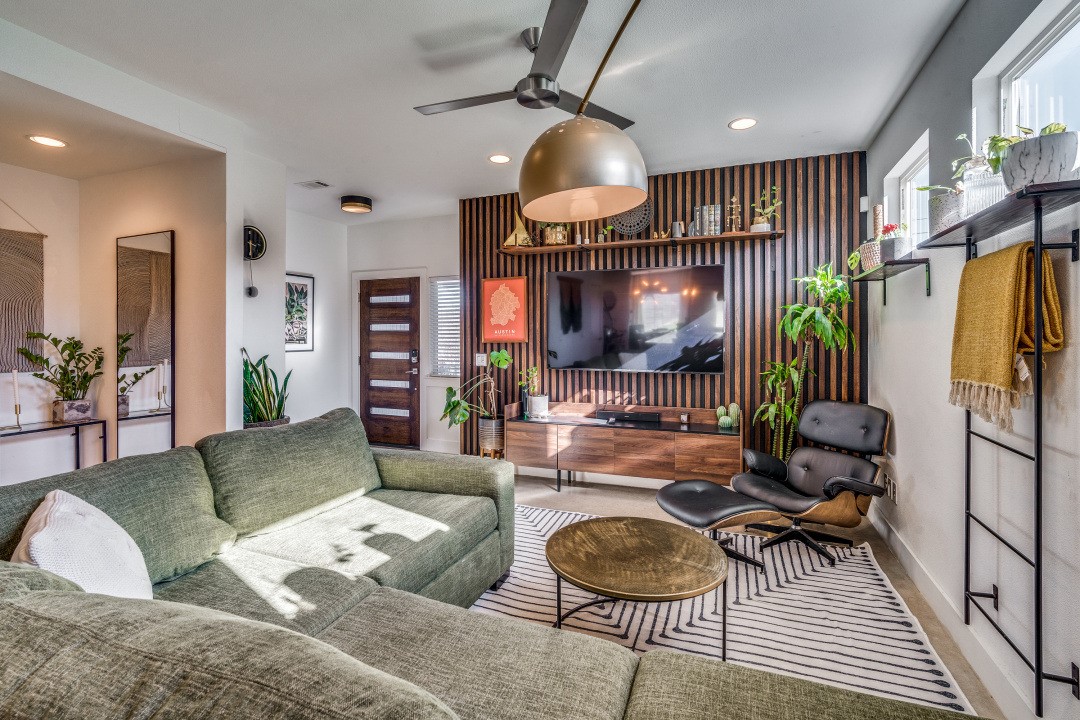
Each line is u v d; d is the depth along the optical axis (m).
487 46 2.36
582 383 4.46
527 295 4.62
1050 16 1.58
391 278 5.97
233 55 2.45
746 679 1.18
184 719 0.60
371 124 3.21
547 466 4.16
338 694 0.61
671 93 2.78
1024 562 1.64
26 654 0.69
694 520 2.53
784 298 3.85
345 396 6.19
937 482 2.35
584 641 1.37
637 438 3.87
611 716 1.10
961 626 2.05
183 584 1.67
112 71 2.58
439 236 5.71
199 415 3.35
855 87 2.72
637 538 2.08
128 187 3.58
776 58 2.44
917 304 2.61
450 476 2.59
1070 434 1.42
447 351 5.73
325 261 5.89
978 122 1.97
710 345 3.96
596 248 4.29
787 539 3.00
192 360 3.36
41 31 2.26
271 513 2.12
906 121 2.77
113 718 0.61
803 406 3.70
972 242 1.88
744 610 2.32
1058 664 1.47
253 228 3.57
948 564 2.23
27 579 0.92
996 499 1.83
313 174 4.16
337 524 2.19
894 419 3.00
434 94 2.82
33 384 3.64
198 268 3.32
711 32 2.23
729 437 3.62
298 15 2.14
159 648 0.68
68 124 2.75
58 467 3.72
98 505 1.62
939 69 2.30
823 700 1.10
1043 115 1.74
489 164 3.92
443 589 2.04
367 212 5.36
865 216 3.63
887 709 1.07
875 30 2.22
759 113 3.03
